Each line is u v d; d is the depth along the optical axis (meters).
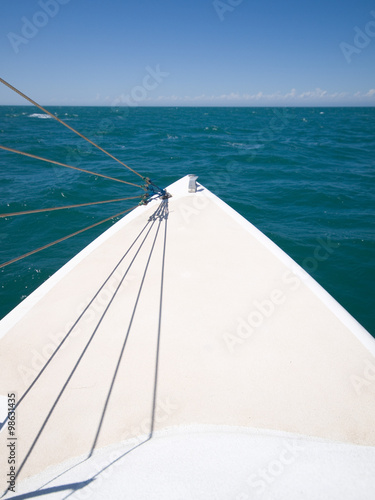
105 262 4.72
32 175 17.34
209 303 3.84
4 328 3.50
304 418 2.54
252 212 11.88
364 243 9.23
